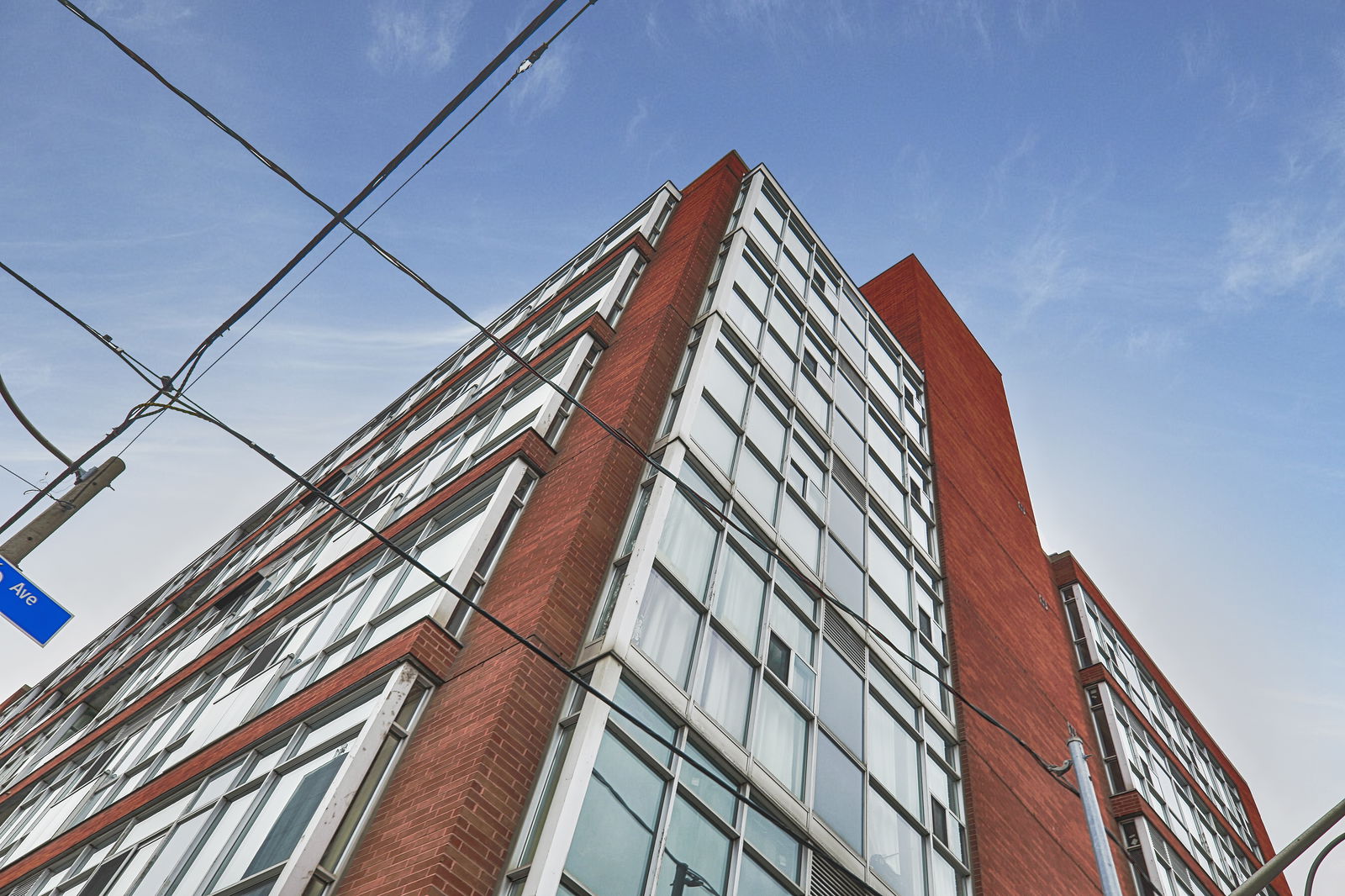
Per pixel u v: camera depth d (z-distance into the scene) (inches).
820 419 839.1
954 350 1350.9
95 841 586.9
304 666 590.2
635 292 863.1
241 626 786.2
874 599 746.8
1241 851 1347.2
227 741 559.8
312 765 470.6
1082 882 751.7
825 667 634.2
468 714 452.8
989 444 1243.8
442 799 407.8
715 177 1002.7
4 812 832.9
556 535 552.7
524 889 381.1
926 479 996.6
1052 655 1035.3
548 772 433.4
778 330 855.7
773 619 609.3
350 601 631.8
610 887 404.5
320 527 895.1
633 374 689.6
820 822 538.6
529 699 453.4
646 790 449.4
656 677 493.4
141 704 803.4
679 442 625.3
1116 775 1103.6
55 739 1014.4
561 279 1093.8
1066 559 1403.8
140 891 479.8
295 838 420.5
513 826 410.6
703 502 549.0
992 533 1063.6
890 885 561.3
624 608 501.0
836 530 752.3
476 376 977.5
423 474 783.1
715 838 467.8
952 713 743.1
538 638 476.4
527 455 633.0
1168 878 1027.3
